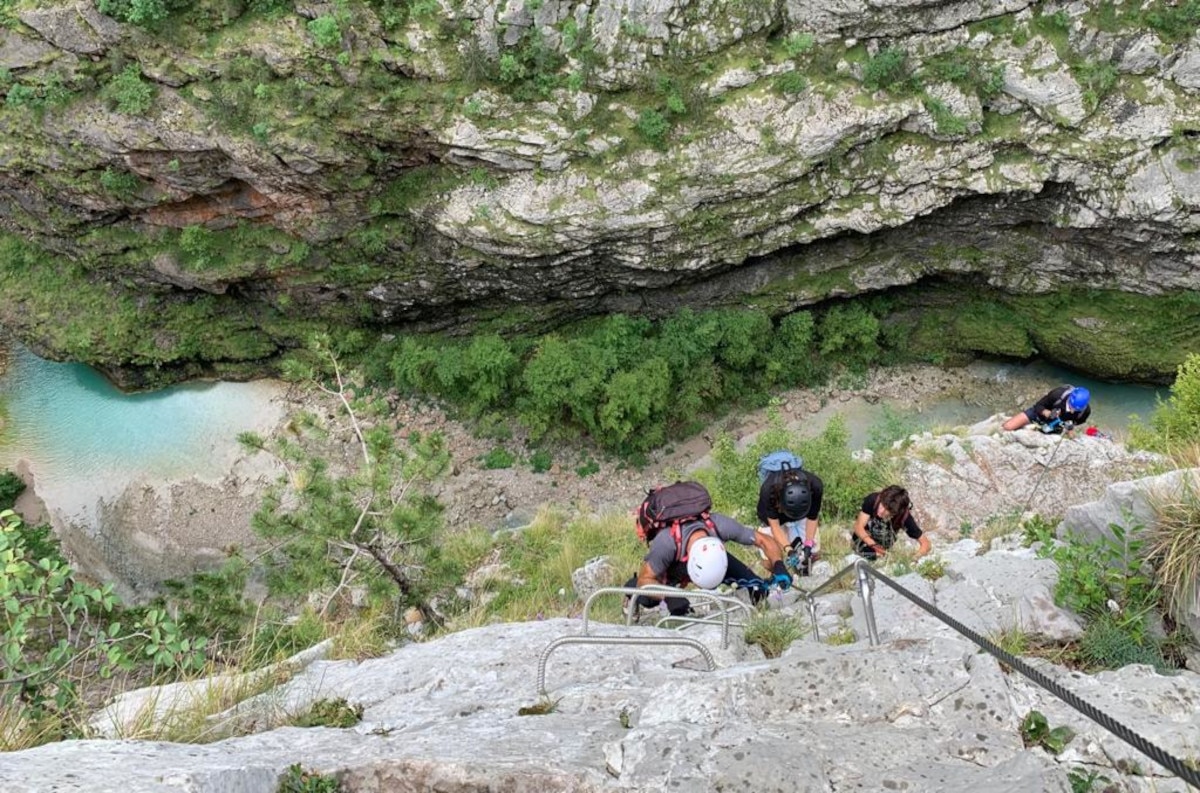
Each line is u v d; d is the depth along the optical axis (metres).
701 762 3.96
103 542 23.20
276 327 24.89
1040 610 6.38
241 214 22.05
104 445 24.73
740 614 7.77
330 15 18.28
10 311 24.89
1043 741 4.24
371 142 19.86
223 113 19.31
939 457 13.70
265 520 11.86
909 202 20.28
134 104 19.23
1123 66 18.39
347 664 7.31
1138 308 21.64
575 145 19.70
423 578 12.05
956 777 3.79
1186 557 6.00
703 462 23.03
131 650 8.15
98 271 24.22
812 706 4.50
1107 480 12.42
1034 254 21.56
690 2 18.64
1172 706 4.53
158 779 3.55
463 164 20.34
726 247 21.20
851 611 7.74
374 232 21.77
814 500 9.13
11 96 19.72
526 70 19.14
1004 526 11.43
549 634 7.36
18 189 22.31
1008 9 18.33
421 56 18.94
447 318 24.44
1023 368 24.12
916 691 4.48
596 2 18.53
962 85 18.91
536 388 21.98
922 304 24.08
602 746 4.41
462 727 5.06
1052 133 19.03
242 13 18.70
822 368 24.22
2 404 25.59
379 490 12.02
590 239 20.73
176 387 25.75
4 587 5.68
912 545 11.20
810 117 19.20
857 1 18.20
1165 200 18.86
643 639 5.82
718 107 19.42
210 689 6.57
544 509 20.23
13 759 3.85
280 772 4.08
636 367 22.34
